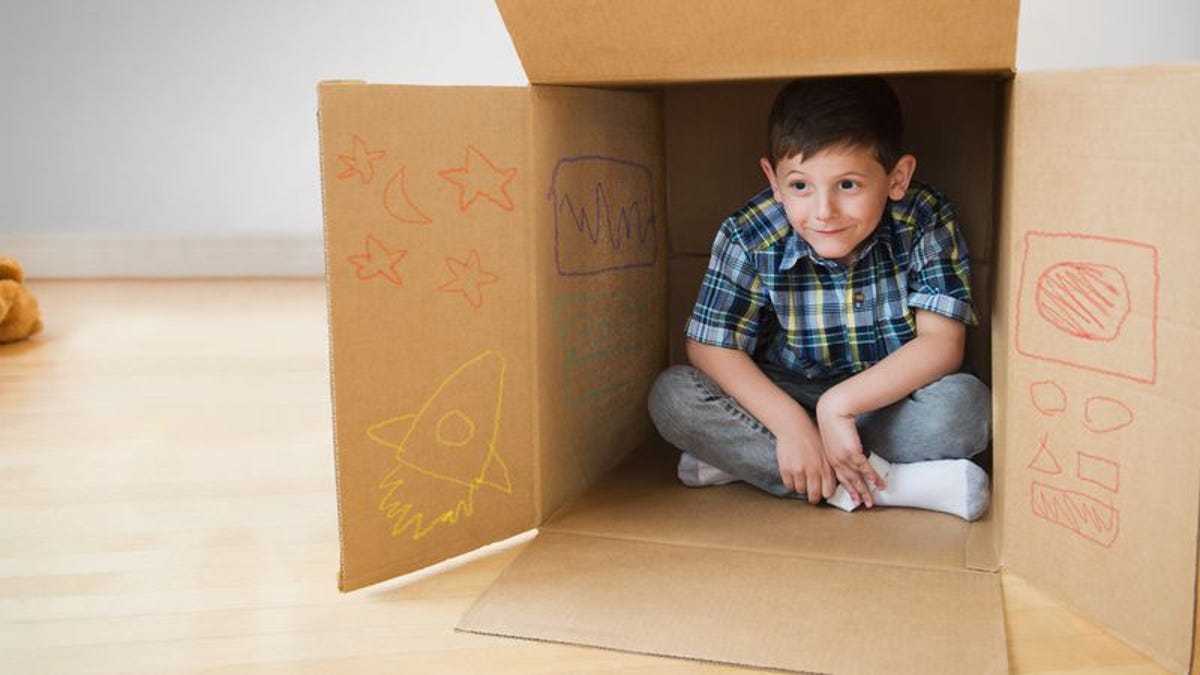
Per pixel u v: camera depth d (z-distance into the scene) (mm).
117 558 993
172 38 2184
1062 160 845
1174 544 771
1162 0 1771
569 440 1114
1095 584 849
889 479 1090
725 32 923
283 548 1017
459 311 977
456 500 993
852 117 1056
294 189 2236
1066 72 835
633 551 994
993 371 1073
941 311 1097
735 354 1161
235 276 2264
